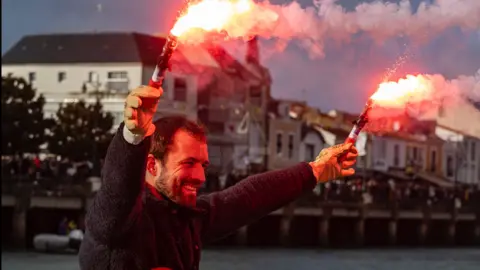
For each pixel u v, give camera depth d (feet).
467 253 181.37
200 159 13.17
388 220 222.07
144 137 11.72
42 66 238.07
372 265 145.89
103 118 192.24
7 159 190.29
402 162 225.15
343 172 15.33
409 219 227.40
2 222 178.70
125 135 11.69
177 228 13.20
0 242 177.47
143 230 12.75
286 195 14.87
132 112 11.42
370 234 225.35
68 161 190.70
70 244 152.25
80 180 172.65
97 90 228.02
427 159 224.53
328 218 204.23
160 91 11.60
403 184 224.53
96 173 182.29
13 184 168.45
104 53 230.68
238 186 14.79
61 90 236.02
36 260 139.44
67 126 191.42
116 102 225.76
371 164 220.84
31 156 196.54
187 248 13.32
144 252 12.74
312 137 228.02
